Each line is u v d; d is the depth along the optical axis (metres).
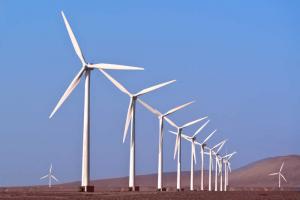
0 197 98.00
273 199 103.06
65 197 99.62
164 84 131.25
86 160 115.69
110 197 100.94
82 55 113.00
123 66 111.00
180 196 110.06
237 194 132.00
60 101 111.88
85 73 114.00
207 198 102.56
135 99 132.75
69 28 112.69
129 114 131.00
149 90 131.25
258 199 101.88
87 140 114.94
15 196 103.38
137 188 155.25
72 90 112.38
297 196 125.25
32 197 99.12
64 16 112.19
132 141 137.50
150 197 103.00
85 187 117.06
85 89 113.94
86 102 113.94
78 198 95.75
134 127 137.38
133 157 138.25
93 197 100.56
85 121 114.88
